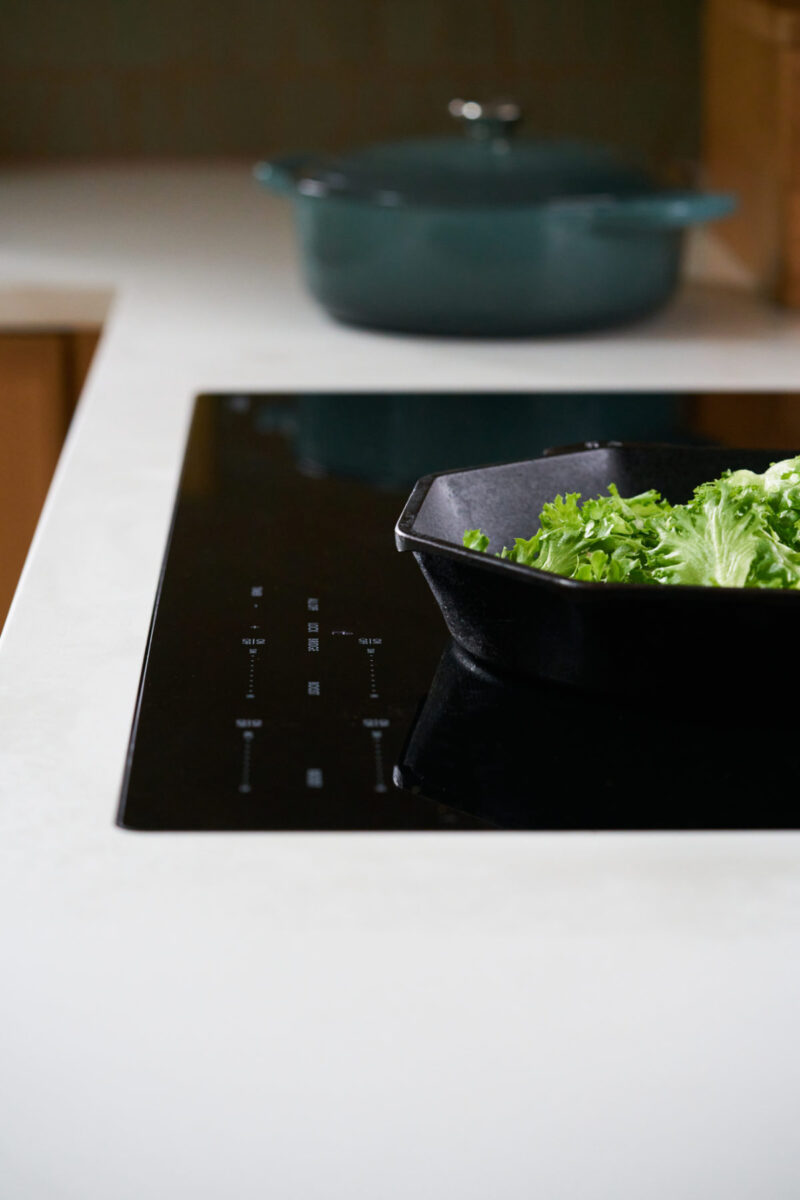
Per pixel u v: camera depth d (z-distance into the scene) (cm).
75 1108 75
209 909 92
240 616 136
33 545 145
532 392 177
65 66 254
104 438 165
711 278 211
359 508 152
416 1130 74
